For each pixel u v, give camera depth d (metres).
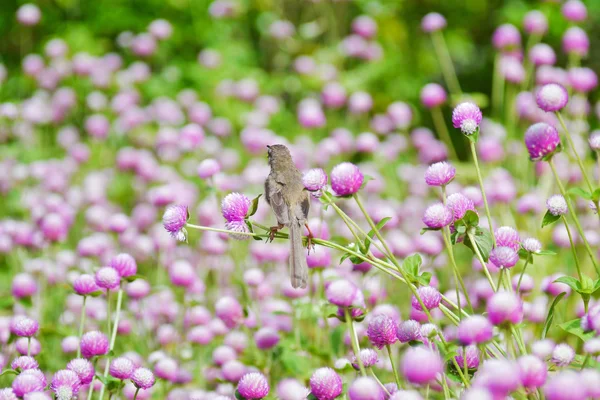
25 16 16.08
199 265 10.61
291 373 7.15
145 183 13.33
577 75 11.56
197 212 11.88
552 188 10.99
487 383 3.89
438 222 5.23
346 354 7.39
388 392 5.11
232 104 15.81
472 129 5.51
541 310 6.92
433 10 19.89
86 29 18.19
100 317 8.81
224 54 17.00
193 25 18.44
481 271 7.90
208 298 10.12
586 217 10.50
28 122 14.87
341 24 19.66
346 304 4.75
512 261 5.12
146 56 16.52
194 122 14.05
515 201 11.01
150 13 18.59
